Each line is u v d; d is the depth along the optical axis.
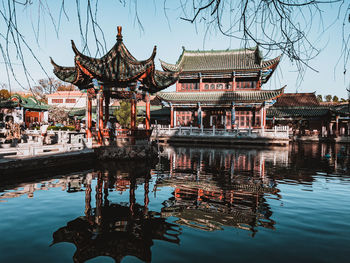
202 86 42.78
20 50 1.95
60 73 18.06
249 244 5.16
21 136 20.86
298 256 4.69
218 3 2.29
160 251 4.82
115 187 10.03
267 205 7.80
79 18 2.02
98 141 18.14
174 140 38.22
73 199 8.25
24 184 10.38
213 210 7.29
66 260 4.47
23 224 6.09
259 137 34.78
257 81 40.56
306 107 48.69
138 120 39.59
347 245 5.16
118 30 17.17
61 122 47.03
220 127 41.78
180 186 10.34
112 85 17.70
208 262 4.44
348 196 8.94
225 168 15.29
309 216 6.83
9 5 1.89
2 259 4.49
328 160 19.52
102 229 5.84
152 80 18.30
